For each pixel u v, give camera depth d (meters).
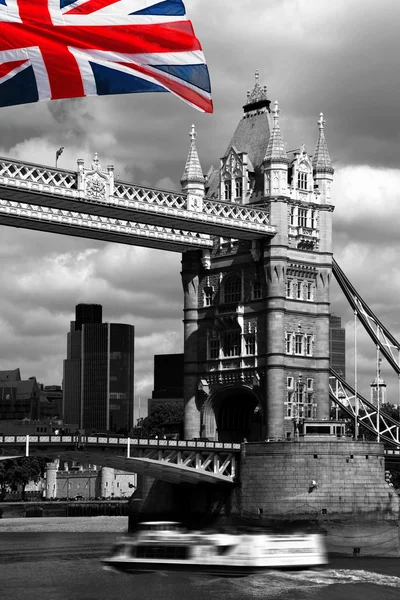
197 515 147.12
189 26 50.44
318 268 150.62
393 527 139.12
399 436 176.75
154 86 49.84
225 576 100.88
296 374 147.12
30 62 47.34
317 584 96.44
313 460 137.50
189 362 155.12
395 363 164.38
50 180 122.06
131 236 141.38
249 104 158.00
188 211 135.12
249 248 148.50
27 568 108.19
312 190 151.00
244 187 150.50
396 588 95.31
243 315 149.25
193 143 153.38
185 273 156.38
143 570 104.19
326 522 136.50
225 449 140.62
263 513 138.62
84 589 93.81
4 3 47.06
